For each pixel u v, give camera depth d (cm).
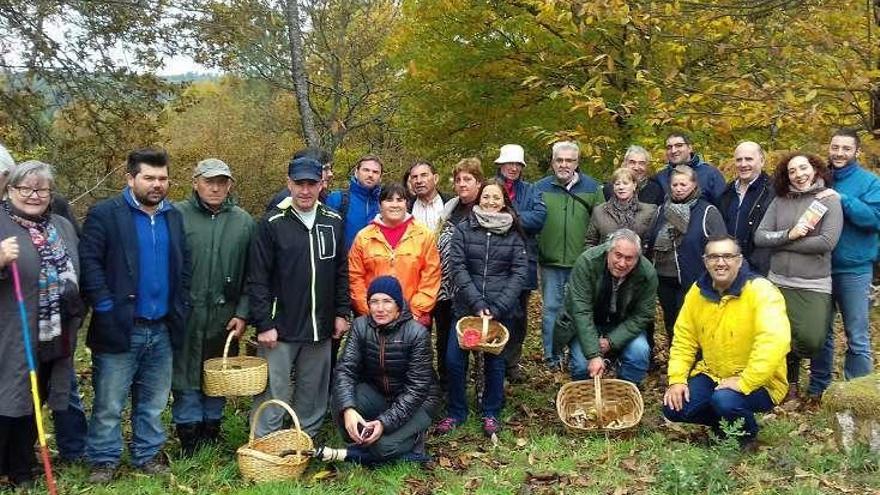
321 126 1255
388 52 1172
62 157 1038
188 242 481
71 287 424
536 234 645
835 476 427
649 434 527
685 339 514
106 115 1055
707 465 435
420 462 487
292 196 495
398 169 1322
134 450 477
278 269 491
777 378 483
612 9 718
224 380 468
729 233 607
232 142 1498
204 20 980
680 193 594
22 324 404
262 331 488
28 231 411
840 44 721
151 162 448
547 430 546
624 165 662
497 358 539
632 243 526
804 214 529
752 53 791
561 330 564
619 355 566
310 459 487
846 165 559
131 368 461
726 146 838
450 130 1166
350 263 546
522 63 1084
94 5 925
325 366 515
